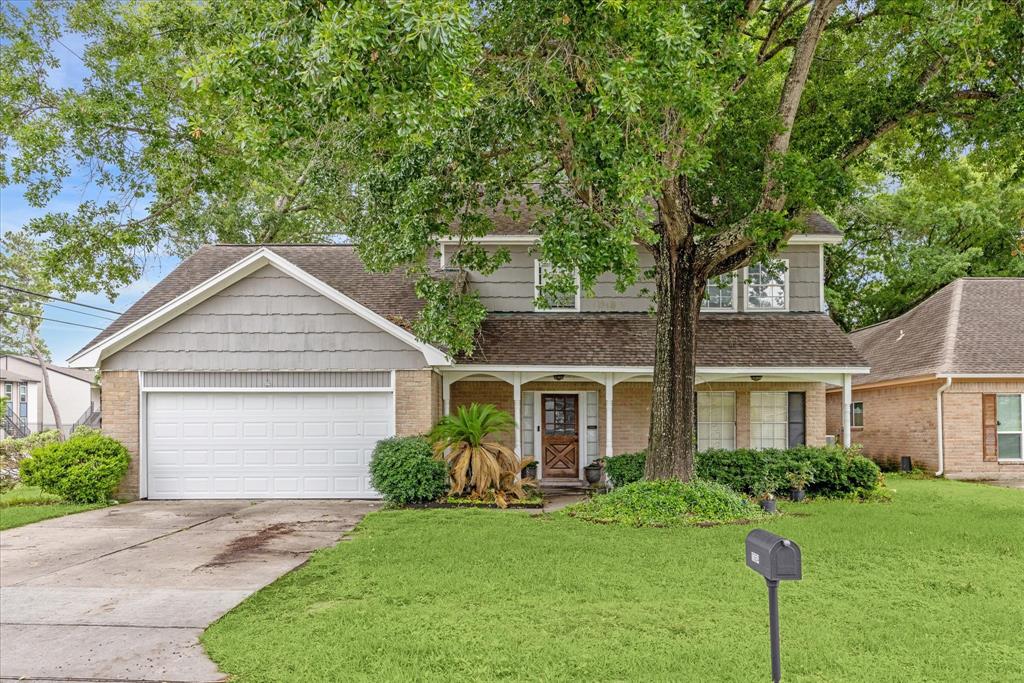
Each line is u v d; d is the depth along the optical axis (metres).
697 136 9.29
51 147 19.23
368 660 5.33
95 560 8.98
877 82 12.80
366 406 14.46
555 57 9.09
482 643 5.63
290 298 14.50
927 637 5.69
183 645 5.82
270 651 5.57
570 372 15.04
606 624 6.07
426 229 11.28
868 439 23.20
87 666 5.39
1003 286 21.59
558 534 9.90
